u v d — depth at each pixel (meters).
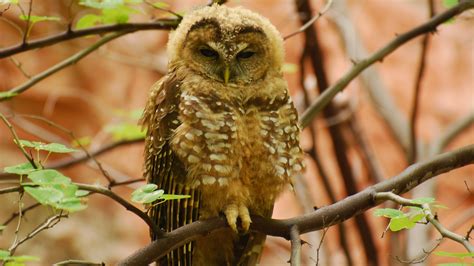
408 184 7.03
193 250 7.88
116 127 11.00
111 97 17.61
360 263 13.82
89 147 14.50
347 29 13.33
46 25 16.69
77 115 17.33
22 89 8.77
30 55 17.03
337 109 12.55
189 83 7.58
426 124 17.25
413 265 11.42
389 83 17.53
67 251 16.66
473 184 16.66
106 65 17.70
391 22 17.86
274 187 7.63
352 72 8.91
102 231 17.22
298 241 6.55
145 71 17.91
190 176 7.39
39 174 5.23
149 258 6.11
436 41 18.05
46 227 5.75
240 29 7.65
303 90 11.20
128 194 17.47
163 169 7.54
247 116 7.54
